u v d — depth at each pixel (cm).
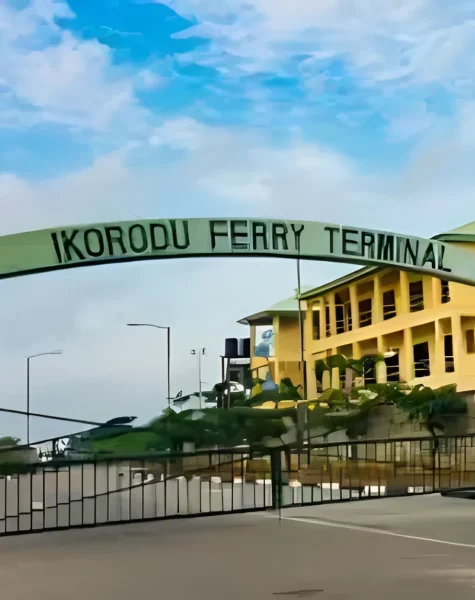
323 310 6181
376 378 5203
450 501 2014
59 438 2695
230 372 7319
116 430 3656
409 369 5012
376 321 5409
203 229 3117
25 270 2962
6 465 2327
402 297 5109
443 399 4153
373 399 4466
